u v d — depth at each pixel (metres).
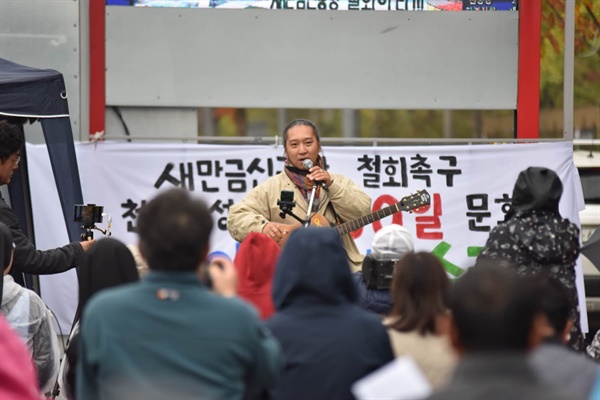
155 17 12.19
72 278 12.17
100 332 4.78
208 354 4.73
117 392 4.71
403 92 12.38
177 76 12.23
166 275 4.86
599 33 14.30
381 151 12.35
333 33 12.28
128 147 12.22
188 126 12.35
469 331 3.80
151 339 4.73
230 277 5.34
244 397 5.61
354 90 12.34
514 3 12.45
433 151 12.35
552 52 12.76
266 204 10.24
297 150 10.23
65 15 12.10
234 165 12.29
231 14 12.23
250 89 12.27
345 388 5.59
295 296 5.74
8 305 7.62
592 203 13.50
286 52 12.27
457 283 4.16
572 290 7.66
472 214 12.38
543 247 7.57
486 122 12.53
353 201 10.02
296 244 5.74
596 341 7.73
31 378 4.27
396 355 5.97
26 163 11.70
